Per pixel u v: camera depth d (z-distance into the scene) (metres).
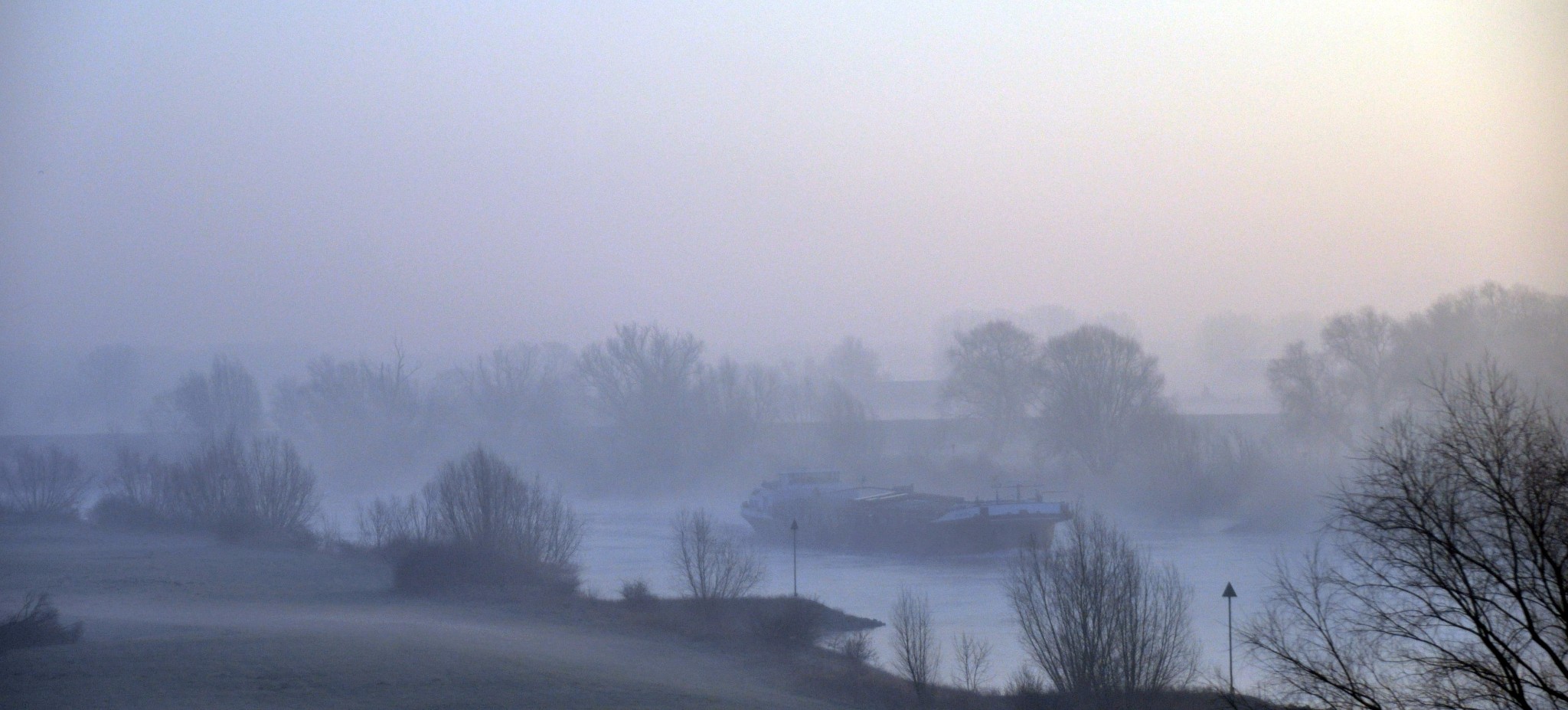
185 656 36.75
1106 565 44.25
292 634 41.78
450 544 61.69
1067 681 38.22
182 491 90.56
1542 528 22.69
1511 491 23.20
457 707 31.70
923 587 68.38
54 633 39.66
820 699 37.16
